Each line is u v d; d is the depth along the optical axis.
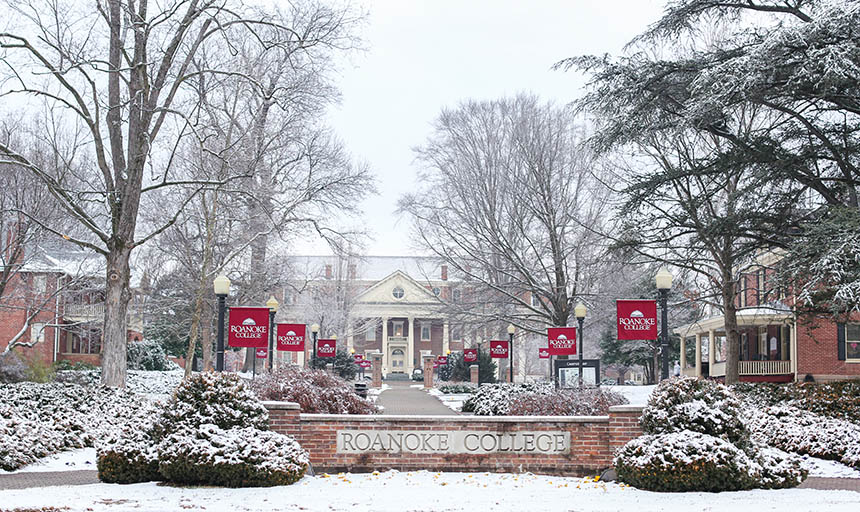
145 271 45.06
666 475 11.95
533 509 10.21
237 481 12.09
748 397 23.12
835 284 21.52
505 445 14.31
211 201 36.06
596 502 10.91
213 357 46.94
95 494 11.30
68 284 33.81
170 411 12.75
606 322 44.59
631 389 32.22
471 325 48.56
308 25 29.27
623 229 29.45
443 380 70.38
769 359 42.59
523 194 40.78
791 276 21.84
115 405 22.17
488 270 43.03
